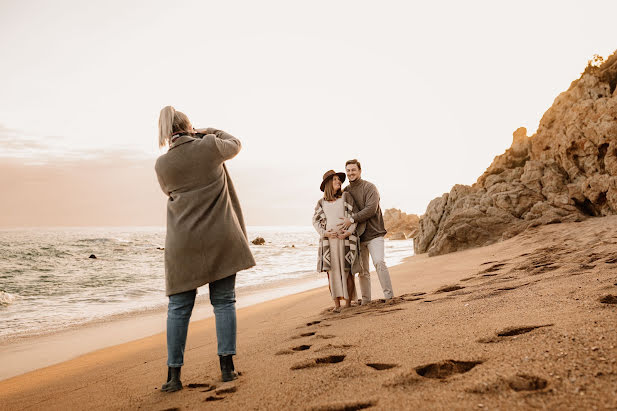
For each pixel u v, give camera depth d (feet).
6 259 85.87
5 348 17.46
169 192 8.09
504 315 8.71
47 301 33.60
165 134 8.23
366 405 5.00
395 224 247.09
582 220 40.50
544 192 51.72
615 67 62.08
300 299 24.53
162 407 6.57
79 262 79.71
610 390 4.19
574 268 14.10
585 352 5.29
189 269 7.55
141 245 149.28
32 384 11.02
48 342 18.35
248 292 33.42
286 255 94.48
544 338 6.24
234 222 8.13
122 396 7.80
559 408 4.04
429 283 20.52
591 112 51.83
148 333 19.31
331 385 6.09
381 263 15.97
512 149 75.46
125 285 44.39
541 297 9.82
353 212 16.34
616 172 43.62
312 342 10.09
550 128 63.93
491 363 5.68
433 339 7.89
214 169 8.00
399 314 11.77
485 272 20.84
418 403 4.75
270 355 9.35
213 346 12.71
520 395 4.48
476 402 4.50
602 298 8.27
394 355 7.27
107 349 15.98
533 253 24.71
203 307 25.95
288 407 5.48
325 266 15.76
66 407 7.68
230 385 7.16
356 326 11.13
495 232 48.11
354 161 16.58
